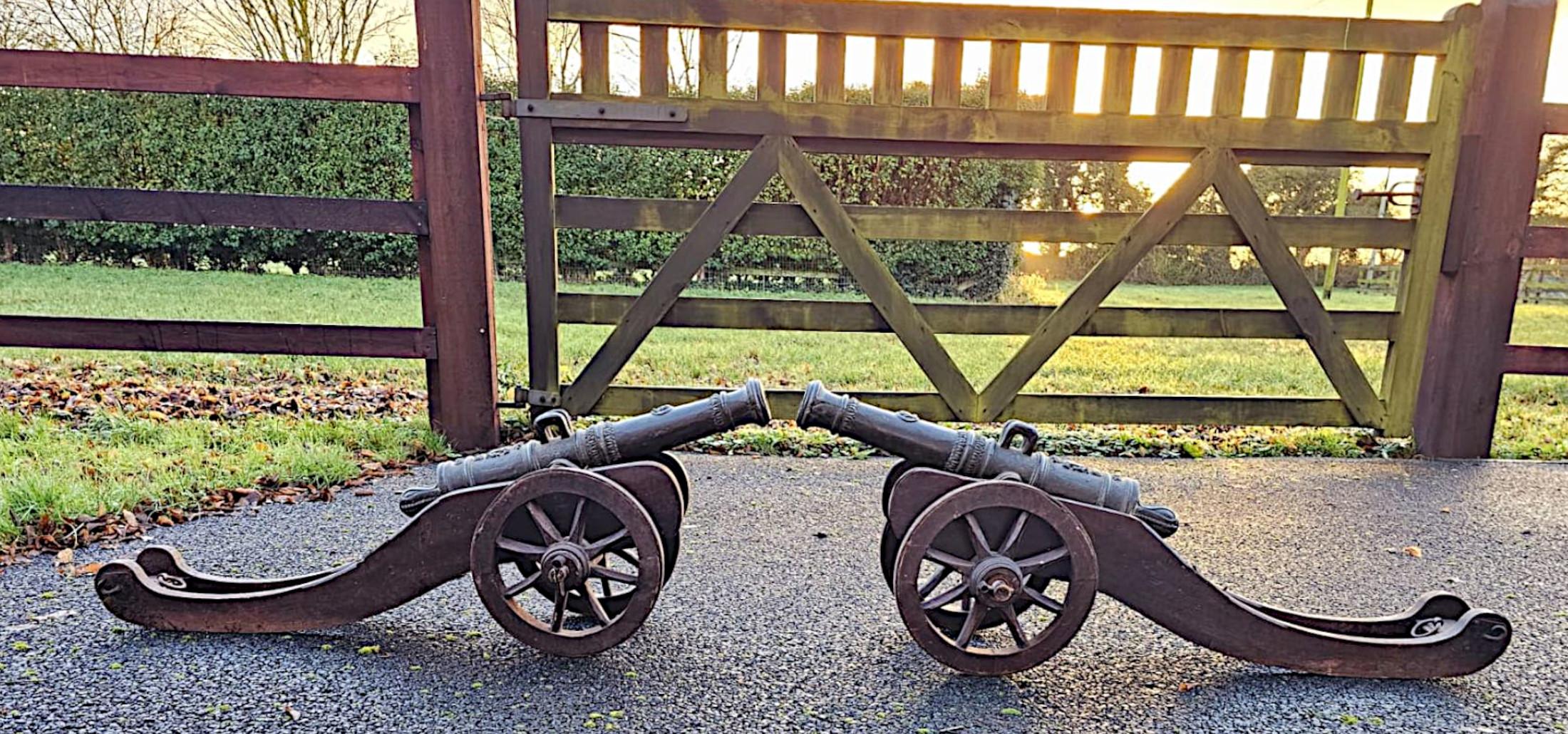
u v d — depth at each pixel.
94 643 2.01
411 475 3.43
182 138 9.99
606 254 10.18
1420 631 2.02
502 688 1.89
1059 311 3.92
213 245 10.21
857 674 1.98
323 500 3.08
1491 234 3.69
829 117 3.70
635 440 1.96
